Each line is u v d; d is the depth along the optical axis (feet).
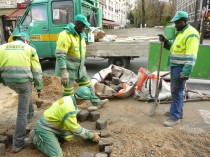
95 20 28.48
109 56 24.84
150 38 27.89
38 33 25.82
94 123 13.50
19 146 10.97
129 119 13.92
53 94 18.17
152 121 13.62
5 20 75.31
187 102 16.80
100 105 15.52
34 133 10.73
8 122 14.01
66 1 24.20
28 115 13.52
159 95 16.48
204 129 12.55
